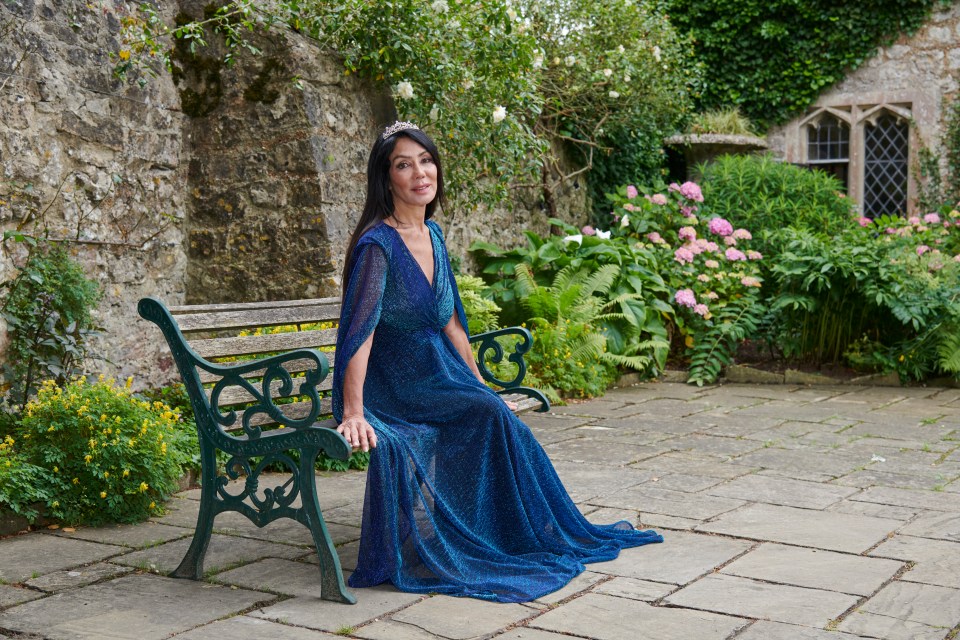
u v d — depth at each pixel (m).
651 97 9.20
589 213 10.09
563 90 8.70
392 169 3.22
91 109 5.10
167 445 3.95
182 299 6.01
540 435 5.52
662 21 9.35
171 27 5.86
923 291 7.40
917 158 11.62
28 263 4.57
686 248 8.35
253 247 5.93
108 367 5.18
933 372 7.64
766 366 8.09
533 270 7.94
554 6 8.58
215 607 2.72
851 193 12.03
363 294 3.06
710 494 4.08
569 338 6.98
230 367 2.91
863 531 3.49
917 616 2.61
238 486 4.31
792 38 11.97
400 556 2.91
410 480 2.95
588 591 2.86
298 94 5.80
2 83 4.51
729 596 2.79
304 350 2.77
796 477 4.41
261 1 5.85
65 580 2.98
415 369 3.21
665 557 3.19
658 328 7.89
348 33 6.00
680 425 5.84
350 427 2.84
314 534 2.79
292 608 2.71
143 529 3.62
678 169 12.12
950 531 3.49
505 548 3.18
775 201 9.74
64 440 3.82
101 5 5.18
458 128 6.50
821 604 2.71
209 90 5.97
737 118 11.69
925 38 11.43
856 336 7.99
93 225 5.12
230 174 5.96
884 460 4.77
